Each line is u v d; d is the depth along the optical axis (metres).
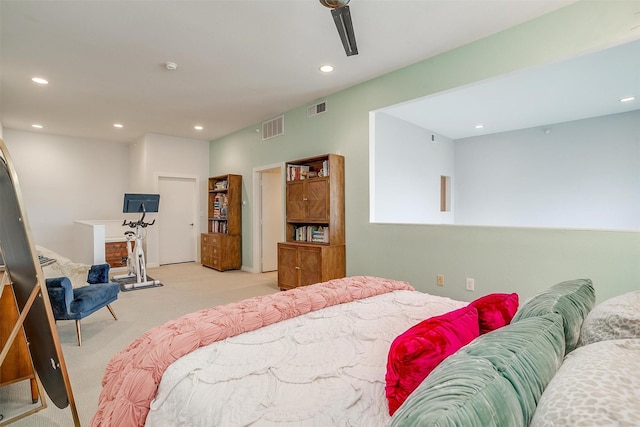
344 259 4.24
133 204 4.94
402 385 0.87
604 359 0.60
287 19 2.67
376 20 2.69
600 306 1.02
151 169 6.61
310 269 4.17
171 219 7.00
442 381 0.59
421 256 3.52
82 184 6.93
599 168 5.48
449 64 3.21
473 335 1.05
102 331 3.10
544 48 2.64
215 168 7.21
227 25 2.75
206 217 7.41
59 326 3.22
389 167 5.36
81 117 5.37
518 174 6.40
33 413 1.78
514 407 0.54
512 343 0.72
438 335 0.92
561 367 0.68
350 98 4.16
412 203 5.91
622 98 4.55
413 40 3.01
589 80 3.90
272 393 0.99
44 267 3.30
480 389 0.54
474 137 7.00
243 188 6.32
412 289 2.27
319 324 1.51
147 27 2.77
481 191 6.93
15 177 1.30
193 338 1.28
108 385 1.32
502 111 5.16
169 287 4.84
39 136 6.45
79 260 5.85
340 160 4.21
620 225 5.29
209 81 3.93
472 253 3.14
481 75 2.99
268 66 3.54
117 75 3.73
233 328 1.40
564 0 2.44
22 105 4.73
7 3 2.40
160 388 1.11
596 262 2.46
